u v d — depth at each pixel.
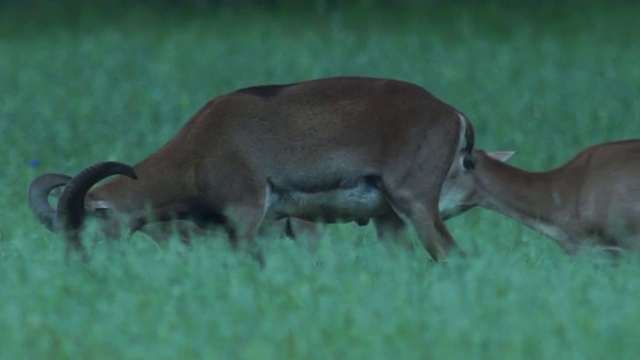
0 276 21.33
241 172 23.50
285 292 19.34
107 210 23.67
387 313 18.12
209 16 77.75
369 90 23.59
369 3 75.12
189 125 24.11
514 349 16.38
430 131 23.45
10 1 84.00
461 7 74.62
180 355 16.59
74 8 82.50
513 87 49.56
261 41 66.06
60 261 21.81
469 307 18.34
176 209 23.98
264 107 23.62
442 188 25.62
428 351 16.53
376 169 23.44
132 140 40.03
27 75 58.22
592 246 25.09
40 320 18.17
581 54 58.53
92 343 17.19
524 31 67.31
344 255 22.81
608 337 16.94
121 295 19.33
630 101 45.56
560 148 37.06
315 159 23.39
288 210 23.83
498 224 27.16
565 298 18.81
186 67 58.56
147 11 80.19
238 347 16.92
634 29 67.06
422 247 24.95
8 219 27.56
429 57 58.22
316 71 54.53
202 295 19.38
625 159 24.77
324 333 17.27
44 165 36.09
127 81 55.06
